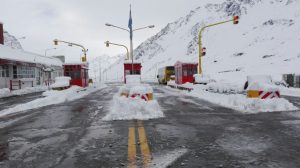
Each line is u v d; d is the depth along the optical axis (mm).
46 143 6523
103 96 22594
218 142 6270
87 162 5012
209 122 8977
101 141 6559
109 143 6340
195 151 5547
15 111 13930
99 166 4785
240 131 7453
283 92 24375
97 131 7793
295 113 10859
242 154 5316
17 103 19500
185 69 34531
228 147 5832
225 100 15547
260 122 8859
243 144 6059
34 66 43094
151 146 5977
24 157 5438
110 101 17719
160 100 17562
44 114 12031
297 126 8109
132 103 10859
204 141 6379
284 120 9211
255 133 7176
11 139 7109
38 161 5156
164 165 4727
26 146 6301
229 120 9344
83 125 8898
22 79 40750
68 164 4938
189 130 7676
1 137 7398
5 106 17594
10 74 37781
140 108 10664
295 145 5938
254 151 5508
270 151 5496
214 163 4809
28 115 11930
